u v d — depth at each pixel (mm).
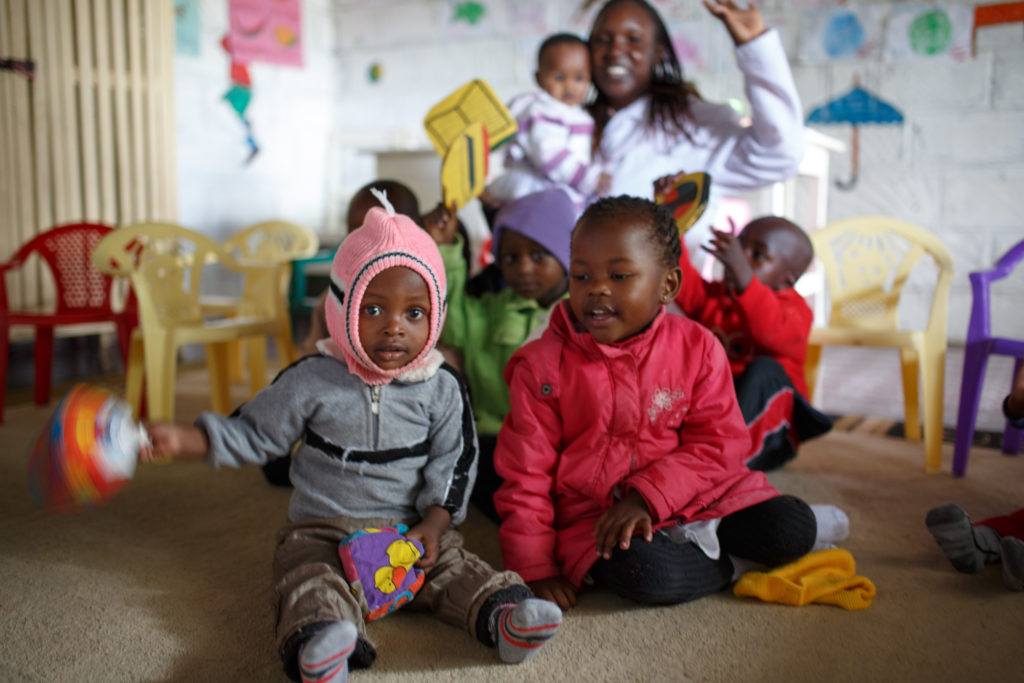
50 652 1072
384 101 4762
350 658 1007
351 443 1193
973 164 3738
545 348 1300
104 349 3412
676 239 1277
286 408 1182
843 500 1688
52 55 3244
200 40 3979
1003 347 1786
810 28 3881
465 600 1103
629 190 2045
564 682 996
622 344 1248
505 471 1271
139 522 1576
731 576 1257
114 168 3520
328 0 4777
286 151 4562
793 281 1901
